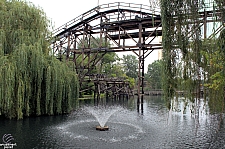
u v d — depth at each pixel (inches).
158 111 886.4
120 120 665.6
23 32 644.1
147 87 2849.4
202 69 301.4
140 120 670.5
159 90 2492.6
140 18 818.8
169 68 279.1
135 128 549.3
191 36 255.6
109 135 472.4
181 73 277.9
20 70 602.9
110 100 1396.4
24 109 634.8
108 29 952.3
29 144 401.1
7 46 637.9
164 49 272.5
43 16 722.8
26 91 615.5
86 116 714.8
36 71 634.2
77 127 543.8
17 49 606.9
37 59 628.1
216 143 425.7
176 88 289.9
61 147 387.5
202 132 513.0
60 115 698.8
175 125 592.4
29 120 600.4
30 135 458.6
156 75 2829.7
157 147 398.3
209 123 613.0
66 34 1022.4
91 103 1165.7
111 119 681.6
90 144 407.2
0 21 636.7
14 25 658.8
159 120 670.5
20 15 656.4
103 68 2223.2
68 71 762.2
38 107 645.9
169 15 261.3
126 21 852.6
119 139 443.2
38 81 640.4
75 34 1043.9
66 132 489.7
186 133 502.3
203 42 281.7
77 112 792.9
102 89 1300.4
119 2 877.2
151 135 480.4
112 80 1171.9
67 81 726.5
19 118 603.5
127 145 405.1
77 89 761.0
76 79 762.8
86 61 1772.9
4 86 566.9
